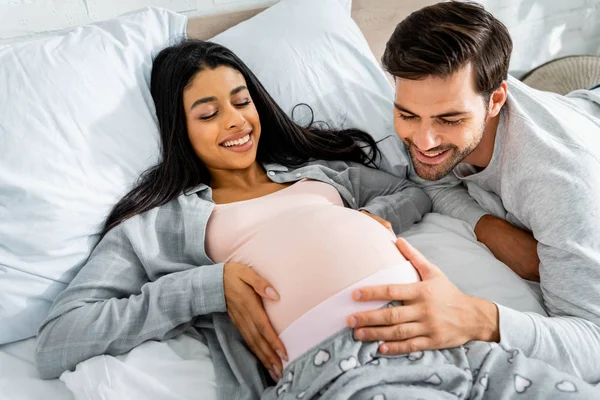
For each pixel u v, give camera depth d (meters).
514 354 0.75
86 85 1.01
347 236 0.87
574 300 0.83
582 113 1.04
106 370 0.79
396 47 0.83
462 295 0.81
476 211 1.09
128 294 0.93
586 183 0.82
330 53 1.31
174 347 0.88
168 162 1.06
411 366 0.73
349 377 0.71
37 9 1.21
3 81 0.95
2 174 0.89
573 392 0.68
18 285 0.90
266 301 0.84
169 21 1.23
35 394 0.82
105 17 1.30
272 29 1.30
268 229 0.93
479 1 1.79
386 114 1.29
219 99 1.03
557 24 2.00
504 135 0.94
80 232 0.96
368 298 0.77
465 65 0.79
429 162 0.93
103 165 1.00
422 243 1.08
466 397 0.71
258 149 1.20
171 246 1.00
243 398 0.79
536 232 0.88
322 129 1.24
